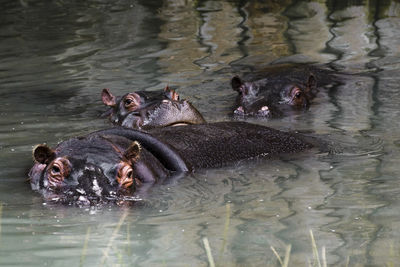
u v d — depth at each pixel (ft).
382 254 49.80
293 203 63.36
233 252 50.57
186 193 67.05
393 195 65.16
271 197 65.57
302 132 97.19
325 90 123.95
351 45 154.61
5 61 140.15
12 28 168.55
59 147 69.67
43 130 94.68
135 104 102.58
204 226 56.85
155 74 131.23
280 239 53.26
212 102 116.78
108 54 144.56
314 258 49.16
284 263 46.06
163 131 83.66
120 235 54.65
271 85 120.47
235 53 148.87
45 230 56.08
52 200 63.57
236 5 186.60
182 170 74.54
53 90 119.55
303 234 54.39
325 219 58.23
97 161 65.77
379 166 76.33
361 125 98.68
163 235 54.60
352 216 58.95
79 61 139.44
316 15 176.86
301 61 143.95
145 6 188.55
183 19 174.70
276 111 111.75
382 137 90.74
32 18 178.70
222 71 135.54
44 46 151.64
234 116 109.60
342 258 49.11
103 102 109.19
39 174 68.80
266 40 158.51
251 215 59.77
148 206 62.69
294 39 159.02
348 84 127.13
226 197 65.77
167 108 98.12
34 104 110.52
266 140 85.87
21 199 64.39
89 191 63.46
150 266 47.88
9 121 99.81
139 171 70.18
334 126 99.25
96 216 59.62
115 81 125.49
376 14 175.11
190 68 136.87
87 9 187.32
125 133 76.89
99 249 51.57
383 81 127.75
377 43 155.12
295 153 83.66
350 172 74.23
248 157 81.30
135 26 168.86
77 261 49.14
